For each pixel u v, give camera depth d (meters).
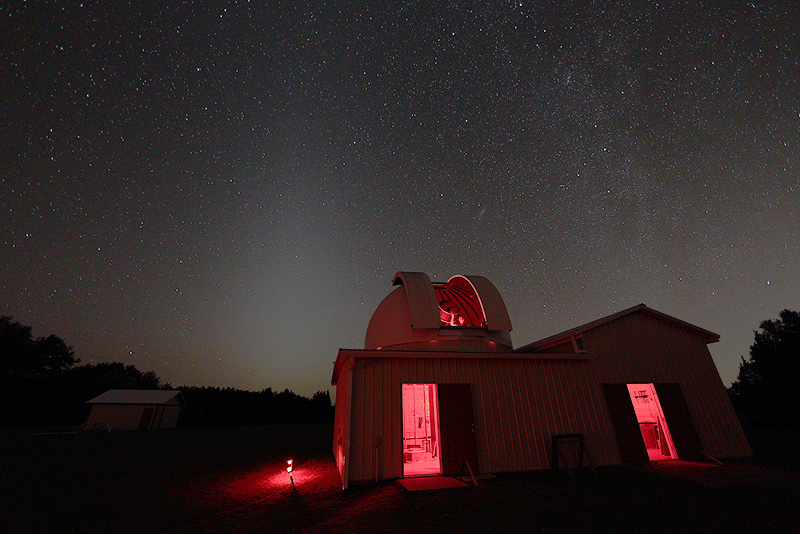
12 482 8.80
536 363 9.10
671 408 9.66
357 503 6.39
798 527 4.68
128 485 8.80
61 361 37.06
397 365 8.20
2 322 33.19
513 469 7.94
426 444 11.13
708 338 10.73
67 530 5.71
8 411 28.62
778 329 20.78
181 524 5.93
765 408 19.42
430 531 4.90
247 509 6.75
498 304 10.95
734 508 5.45
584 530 4.77
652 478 7.38
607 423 8.95
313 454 13.69
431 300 10.41
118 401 26.55
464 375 8.50
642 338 10.29
